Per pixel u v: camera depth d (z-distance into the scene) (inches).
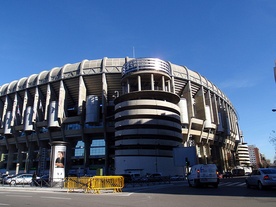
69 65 3230.8
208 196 523.2
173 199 479.5
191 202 422.9
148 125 2340.1
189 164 1723.7
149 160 2222.0
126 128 2375.7
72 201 458.6
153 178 1565.0
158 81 2797.7
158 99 2566.4
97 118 2827.3
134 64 2650.1
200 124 3132.4
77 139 3053.6
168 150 2342.5
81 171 2714.1
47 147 3208.7
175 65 3255.4
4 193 685.3
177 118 2527.1
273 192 580.4
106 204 408.8
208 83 3646.7
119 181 765.9
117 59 3085.6
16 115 3462.1
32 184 1099.9
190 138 3166.8
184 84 3221.0
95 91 3144.7
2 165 3641.7
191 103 3088.1
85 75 2982.3
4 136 3518.7
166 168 2260.1
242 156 5639.8
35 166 3228.3
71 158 2945.4
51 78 3213.6
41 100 3358.8
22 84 3538.4
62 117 2955.2
